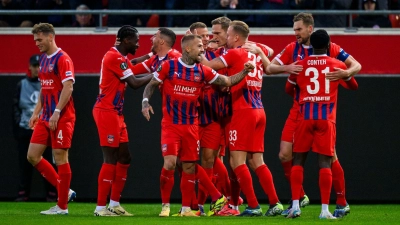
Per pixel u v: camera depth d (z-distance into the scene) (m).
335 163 30.45
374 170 40.75
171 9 45.94
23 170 40.84
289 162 33.22
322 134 28.64
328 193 28.75
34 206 38.06
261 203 41.59
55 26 46.78
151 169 41.09
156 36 32.09
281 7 45.22
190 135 29.77
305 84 28.84
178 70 29.34
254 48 30.70
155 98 41.09
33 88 40.62
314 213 33.66
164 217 29.42
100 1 47.66
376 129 40.78
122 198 41.38
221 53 32.47
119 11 41.59
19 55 43.06
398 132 40.78
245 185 30.08
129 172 41.12
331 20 44.69
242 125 30.00
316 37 28.56
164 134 29.86
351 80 30.97
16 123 40.62
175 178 40.84
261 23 44.84
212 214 30.86
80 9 45.97
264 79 40.84
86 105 41.53
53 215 30.89
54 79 31.28
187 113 29.69
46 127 31.81
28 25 46.03
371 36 42.50
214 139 31.42
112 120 30.77
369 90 40.78
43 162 32.44
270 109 40.88
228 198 33.28
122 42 30.94
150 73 32.59
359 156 40.75
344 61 30.61
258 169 30.59
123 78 30.67
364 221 28.67
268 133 40.81
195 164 30.80
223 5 44.72
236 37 30.81
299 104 29.44
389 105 40.81
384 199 40.75
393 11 41.38
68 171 31.72
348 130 40.75
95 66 42.94
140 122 41.09
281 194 40.75
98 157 41.41
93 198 41.62
